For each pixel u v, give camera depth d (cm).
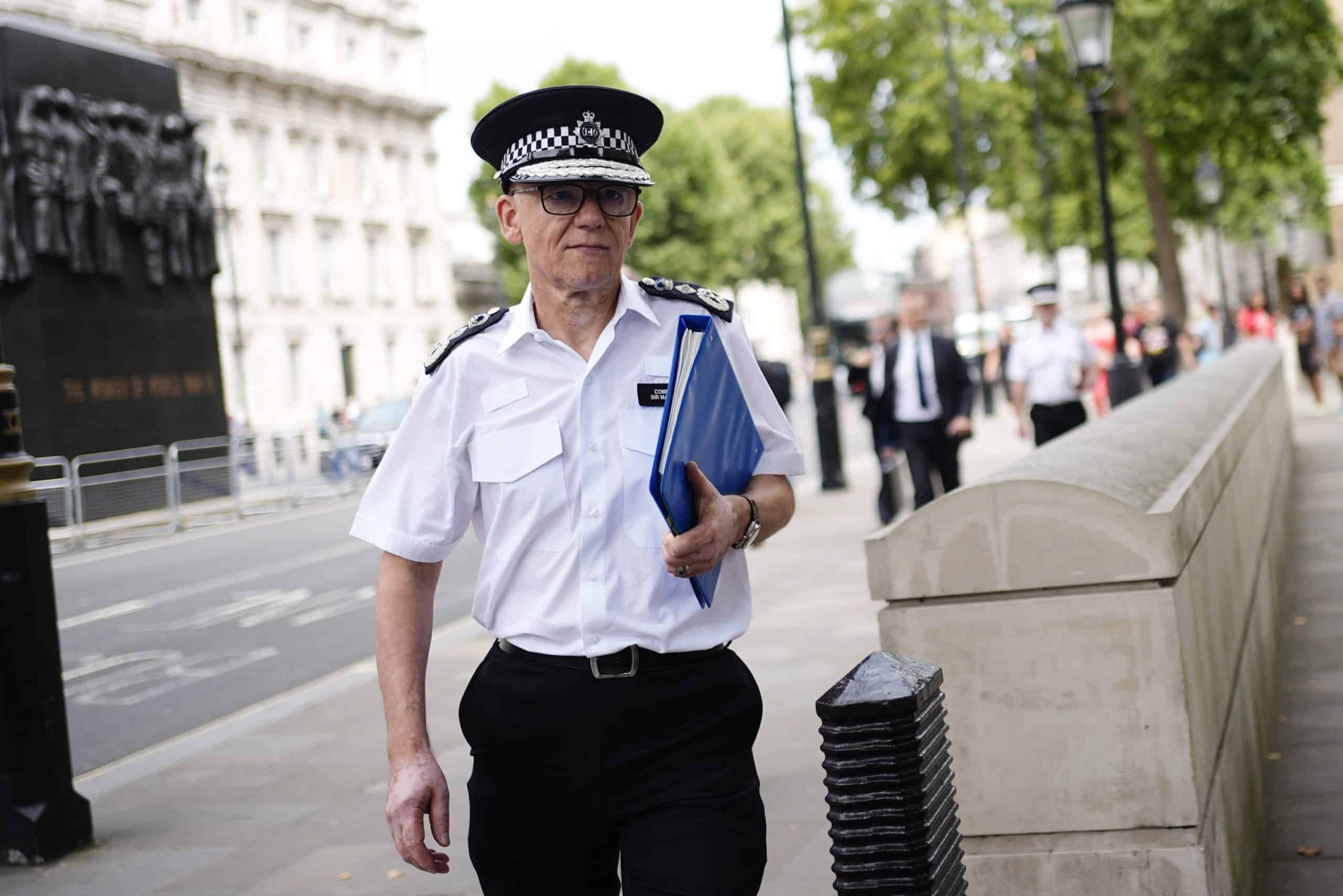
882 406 1056
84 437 2380
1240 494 564
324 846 535
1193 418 562
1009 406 3384
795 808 518
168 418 2583
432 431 264
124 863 536
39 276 2322
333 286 5581
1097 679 318
